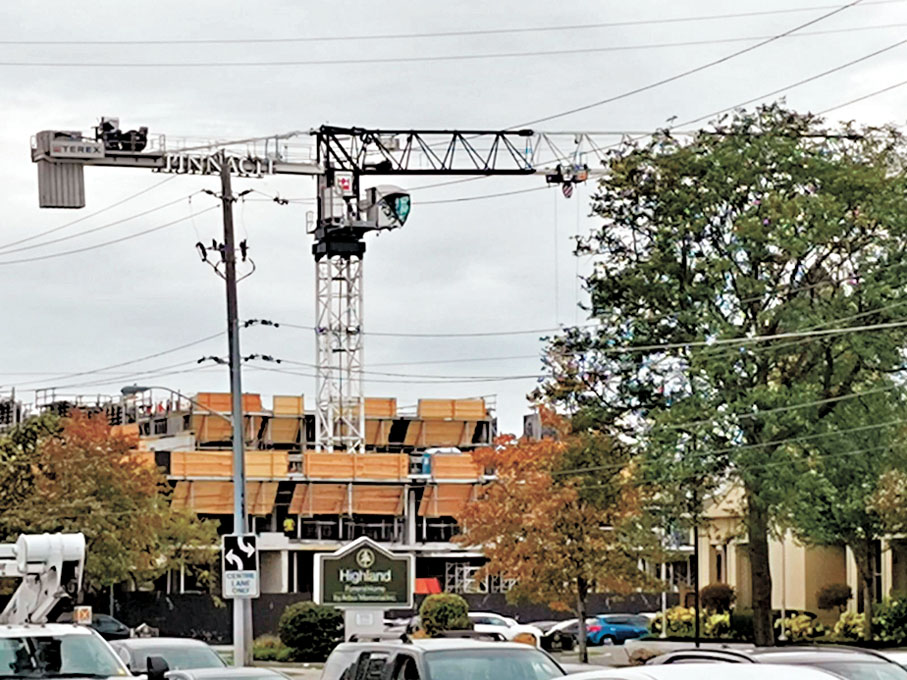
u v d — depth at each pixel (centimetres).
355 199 9212
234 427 4869
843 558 6900
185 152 8869
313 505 9194
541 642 5928
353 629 5459
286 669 5459
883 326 4519
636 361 5062
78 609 2323
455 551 9194
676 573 8188
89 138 8738
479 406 10700
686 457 4831
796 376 5031
